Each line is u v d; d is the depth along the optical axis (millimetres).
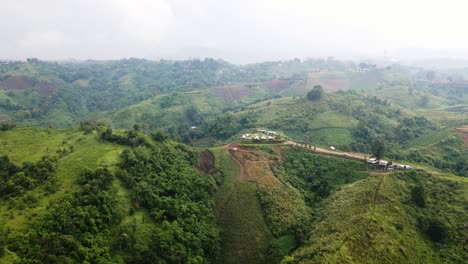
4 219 75938
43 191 86438
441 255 83188
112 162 103000
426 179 109000
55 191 86812
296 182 125438
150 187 99438
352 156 141125
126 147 113812
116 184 95938
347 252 79250
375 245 80625
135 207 93312
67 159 102312
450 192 101062
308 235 96938
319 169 132875
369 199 98000
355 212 94688
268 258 94750
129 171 102188
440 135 180125
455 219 90438
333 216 98688
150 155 112750
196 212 102562
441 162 151250
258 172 127812
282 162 136875
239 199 115125
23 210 79188
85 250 73312
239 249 99438
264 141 154875
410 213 93625
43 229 74188
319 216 105000
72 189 88188
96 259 73875
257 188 118625
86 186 88125
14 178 88000
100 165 99188
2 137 115062
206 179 119375
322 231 94000
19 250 68750
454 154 160000
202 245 94875
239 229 104875
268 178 124375
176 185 107062
